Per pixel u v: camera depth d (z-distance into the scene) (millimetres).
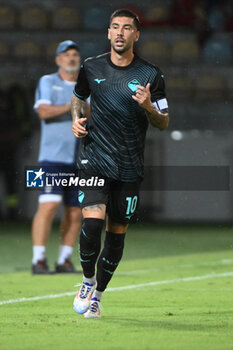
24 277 25344
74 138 25969
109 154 15055
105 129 15094
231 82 62000
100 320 15367
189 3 65500
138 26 15227
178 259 32938
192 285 22922
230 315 16234
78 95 15852
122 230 15547
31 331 13789
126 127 15055
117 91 14977
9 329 14062
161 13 65625
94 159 15117
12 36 63969
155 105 15250
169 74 62188
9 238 42000
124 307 17734
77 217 26562
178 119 60000
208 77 62062
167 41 64812
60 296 20016
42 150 25938
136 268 29078
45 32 63906
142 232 47406
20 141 51719
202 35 64750
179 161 55062
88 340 12664
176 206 55375
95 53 62562
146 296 20062
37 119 53688
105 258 15555
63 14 66062
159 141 55219
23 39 63812
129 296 20078
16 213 54250
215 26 65312
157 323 14906
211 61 63219
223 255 34688
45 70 61438
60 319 15531
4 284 23156
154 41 64562
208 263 30953
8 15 65500
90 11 66312
